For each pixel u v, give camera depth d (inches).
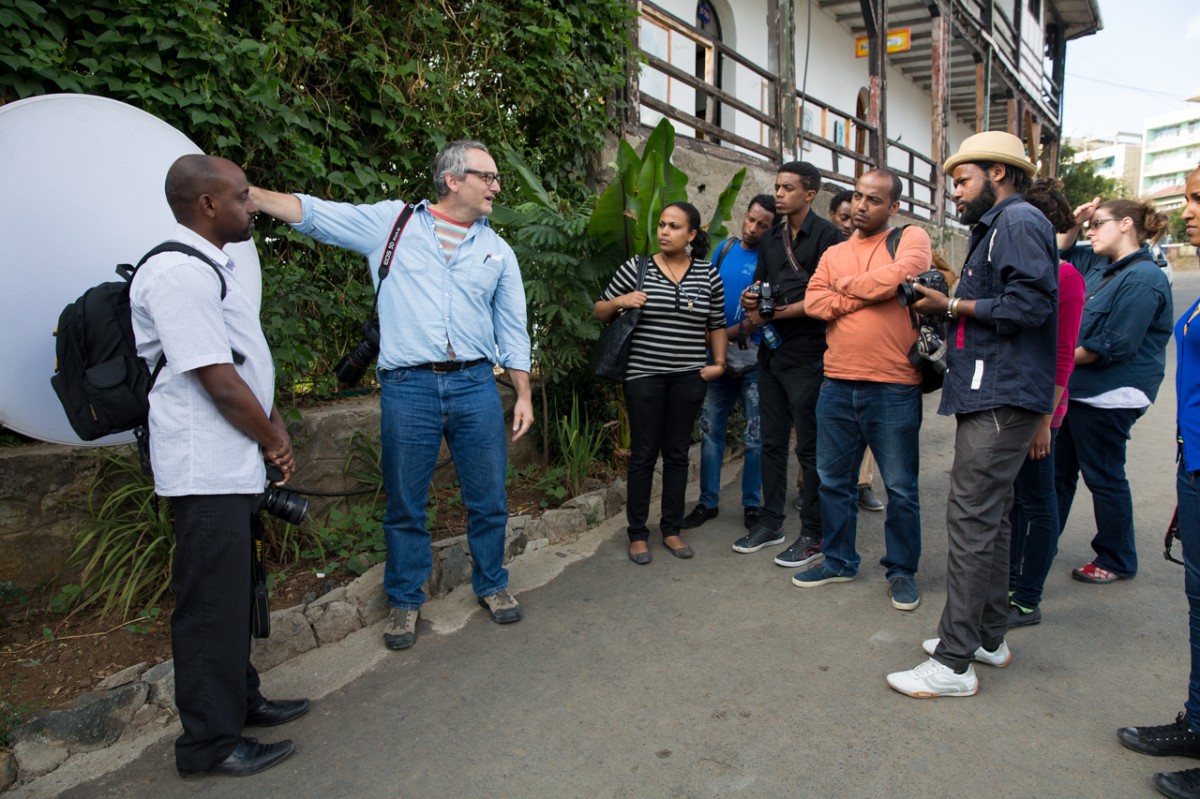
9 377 93.4
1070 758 94.1
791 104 344.8
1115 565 145.9
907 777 90.9
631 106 249.3
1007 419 103.5
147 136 102.3
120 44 126.4
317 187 160.2
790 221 156.3
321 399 165.8
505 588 134.2
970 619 106.1
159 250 84.7
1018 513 127.7
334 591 129.0
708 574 151.5
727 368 167.3
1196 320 90.0
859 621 130.8
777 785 89.9
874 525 181.0
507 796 88.8
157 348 86.0
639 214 170.9
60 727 94.4
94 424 85.5
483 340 123.3
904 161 657.0
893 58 584.1
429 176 182.4
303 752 97.0
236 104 140.6
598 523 177.0
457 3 184.7
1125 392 137.3
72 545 119.2
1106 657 118.8
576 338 183.3
